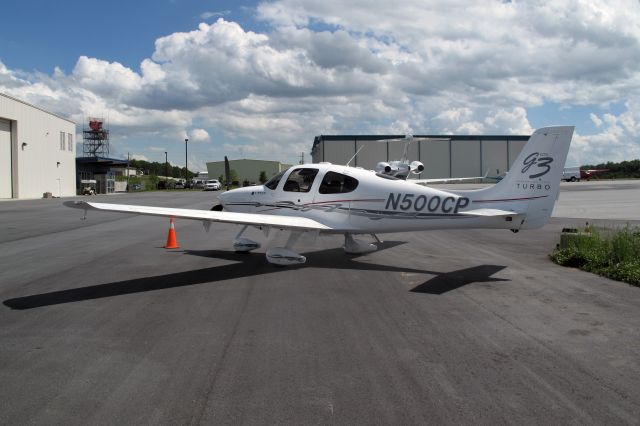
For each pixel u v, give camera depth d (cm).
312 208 919
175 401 341
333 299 637
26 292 677
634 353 438
